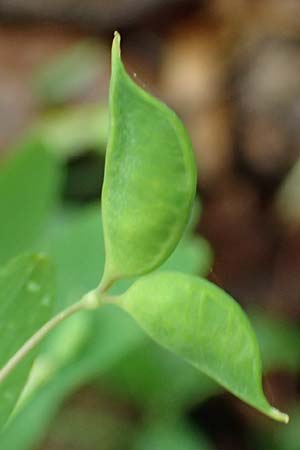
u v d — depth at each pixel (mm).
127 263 71
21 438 128
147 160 67
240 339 70
